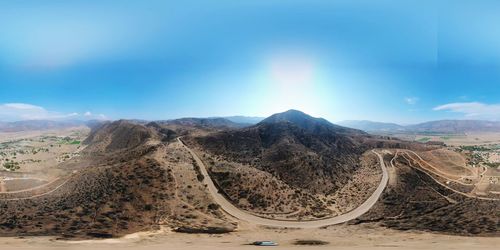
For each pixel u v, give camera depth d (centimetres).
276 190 12838
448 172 15825
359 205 12250
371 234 9450
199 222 10131
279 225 10350
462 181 14350
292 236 9288
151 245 8006
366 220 10906
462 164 17062
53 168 14825
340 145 18838
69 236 8212
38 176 12462
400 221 10675
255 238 8956
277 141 17875
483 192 12800
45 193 10694
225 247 7994
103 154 19538
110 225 9206
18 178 11888
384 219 10950
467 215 10581
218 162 14838
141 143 18775
